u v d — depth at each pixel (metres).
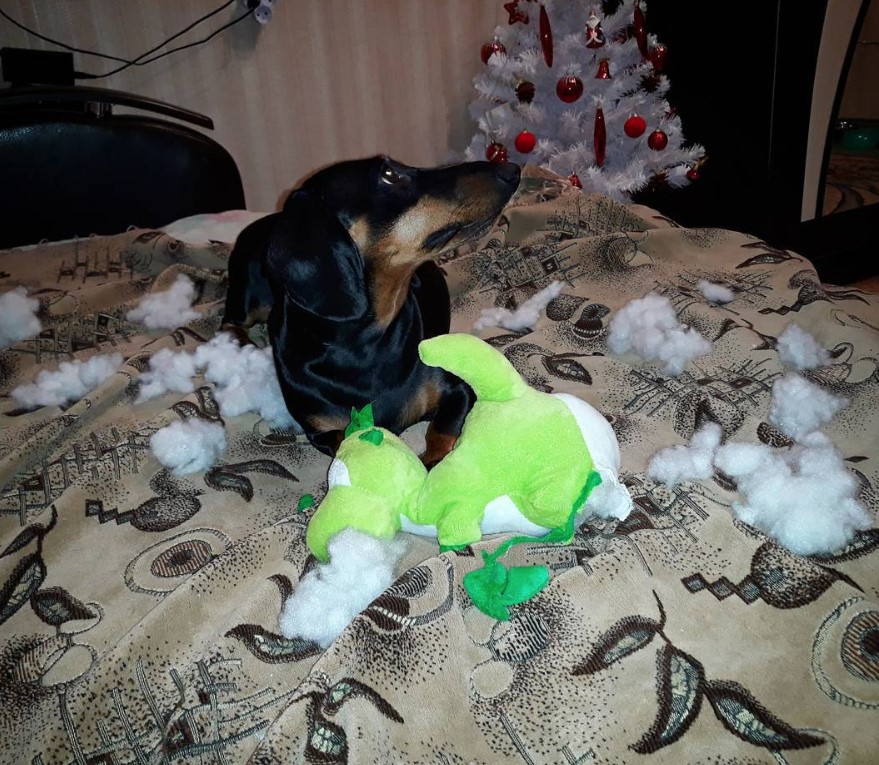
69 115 2.55
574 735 0.86
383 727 0.88
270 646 1.02
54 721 0.93
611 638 0.97
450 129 4.06
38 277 2.31
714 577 1.04
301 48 3.48
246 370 1.73
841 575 1.02
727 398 1.52
